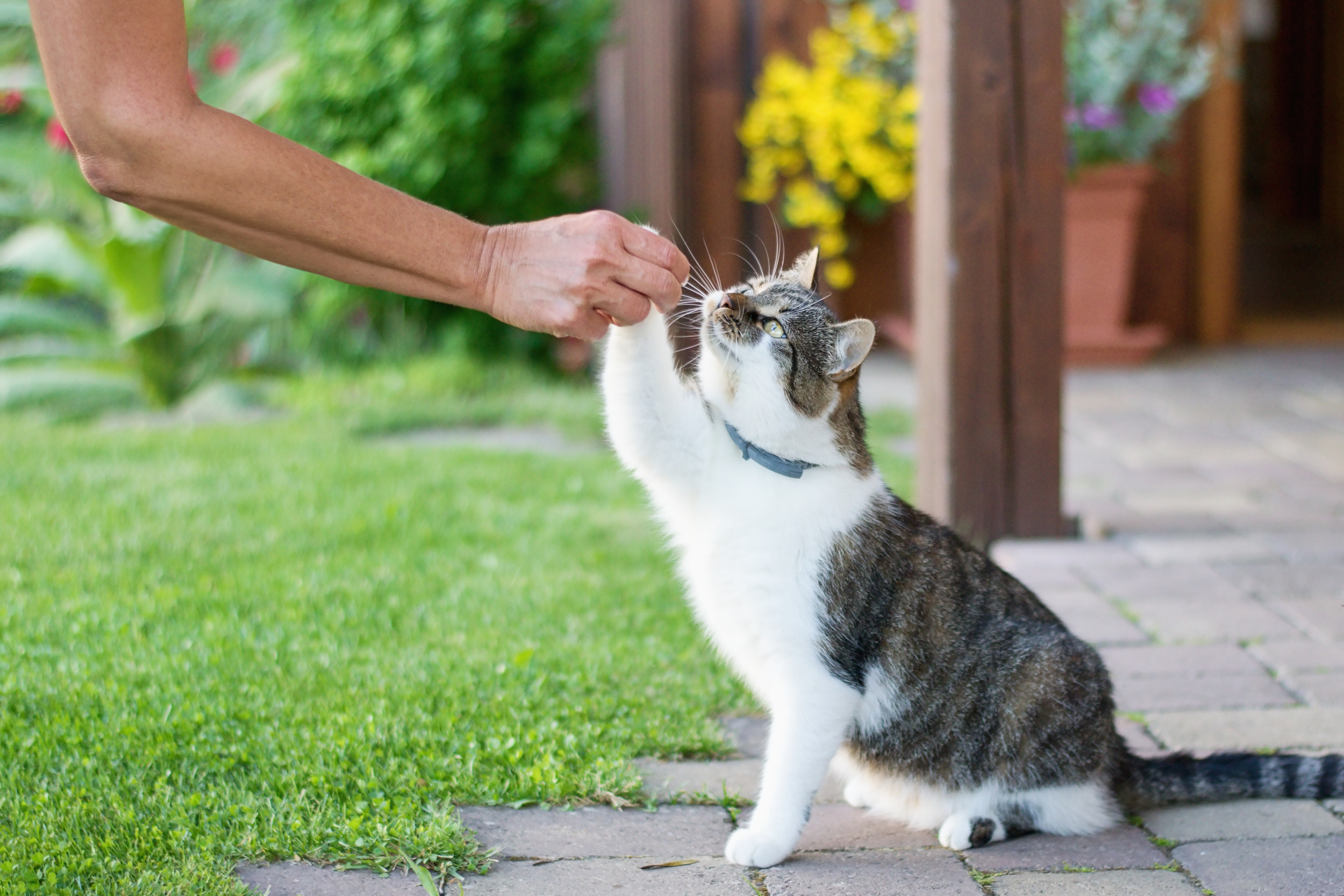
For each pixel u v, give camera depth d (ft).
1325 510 15.88
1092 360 24.67
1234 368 24.39
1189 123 25.99
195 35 22.21
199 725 9.09
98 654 10.36
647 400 7.81
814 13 25.64
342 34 21.40
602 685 10.21
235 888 7.09
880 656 8.17
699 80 25.17
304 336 23.34
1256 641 11.71
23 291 21.99
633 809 8.50
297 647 10.71
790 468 8.15
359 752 8.71
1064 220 14.23
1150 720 10.10
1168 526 15.35
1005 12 13.76
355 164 21.17
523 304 6.69
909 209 25.18
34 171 20.34
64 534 13.66
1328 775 8.65
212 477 16.31
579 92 23.63
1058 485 14.82
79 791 8.06
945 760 8.33
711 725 9.68
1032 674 8.24
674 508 8.42
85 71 5.69
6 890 6.86
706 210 25.62
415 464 17.30
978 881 7.71
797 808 7.92
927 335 14.96
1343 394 22.15
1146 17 23.97
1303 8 48.06
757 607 8.00
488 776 8.63
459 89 21.50
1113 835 8.37
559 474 17.08
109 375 21.38
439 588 12.53
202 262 21.33
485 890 7.41
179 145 5.84
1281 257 40.50
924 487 15.37
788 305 8.45
